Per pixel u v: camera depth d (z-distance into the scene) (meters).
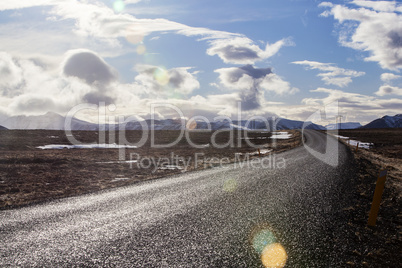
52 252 5.04
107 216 7.41
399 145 56.69
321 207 8.19
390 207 8.63
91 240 5.62
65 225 6.66
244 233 6.01
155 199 9.47
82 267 4.44
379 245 5.61
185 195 10.02
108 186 13.17
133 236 5.83
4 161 22.80
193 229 6.26
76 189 12.57
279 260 4.74
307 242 5.57
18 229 6.42
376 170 17.58
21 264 4.57
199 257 4.81
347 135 83.50
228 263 4.59
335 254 5.06
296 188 11.01
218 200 9.10
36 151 34.50
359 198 9.49
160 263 4.58
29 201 10.06
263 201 8.90
